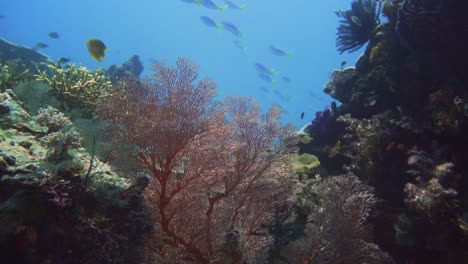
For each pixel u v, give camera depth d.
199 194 3.67
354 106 6.91
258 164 4.07
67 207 2.53
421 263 4.25
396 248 4.55
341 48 8.21
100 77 5.93
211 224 3.75
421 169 4.14
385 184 5.06
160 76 3.57
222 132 3.71
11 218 2.30
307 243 3.75
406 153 4.79
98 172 2.96
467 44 4.23
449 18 4.18
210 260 3.52
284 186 4.29
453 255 3.58
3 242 2.27
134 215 3.02
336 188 3.99
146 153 3.26
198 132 3.37
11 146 2.79
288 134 4.28
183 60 3.66
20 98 4.25
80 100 5.05
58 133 3.01
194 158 3.53
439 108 4.38
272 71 17.33
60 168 2.60
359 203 3.73
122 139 3.23
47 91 4.49
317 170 6.81
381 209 4.76
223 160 3.70
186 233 3.65
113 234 2.78
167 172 3.38
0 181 2.39
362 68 7.23
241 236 3.04
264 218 4.18
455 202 3.54
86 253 2.55
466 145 4.13
